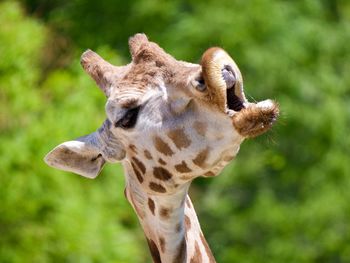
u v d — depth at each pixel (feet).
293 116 83.46
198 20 81.00
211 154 25.52
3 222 60.34
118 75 27.04
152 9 82.48
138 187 27.35
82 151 27.61
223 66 24.06
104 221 60.90
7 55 63.87
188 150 25.70
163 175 26.48
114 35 83.20
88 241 60.13
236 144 25.36
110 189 62.03
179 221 27.25
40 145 59.82
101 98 63.05
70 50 74.95
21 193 59.82
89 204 61.36
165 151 26.11
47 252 60.54
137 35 27.63
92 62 27.68
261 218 83.87
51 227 60.18
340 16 90.43
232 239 84.07
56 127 60.18
